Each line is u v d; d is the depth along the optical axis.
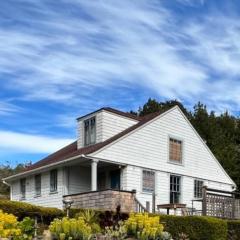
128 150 25.94
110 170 26.91
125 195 21.09
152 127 27.45
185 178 28.61
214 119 46.97
